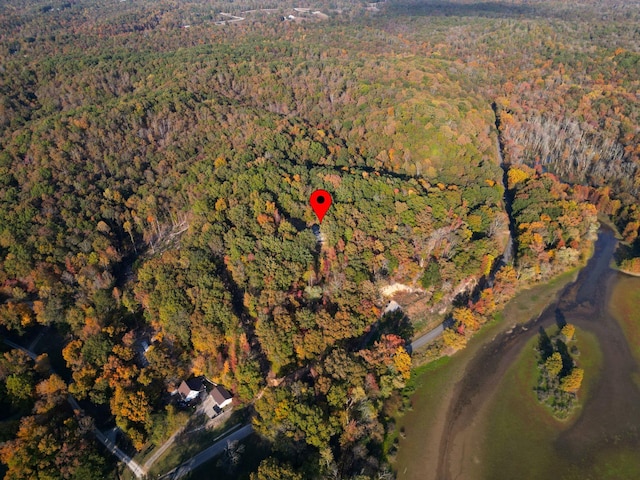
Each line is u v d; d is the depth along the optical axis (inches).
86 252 5831.7
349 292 4707.2
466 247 5354.3
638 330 5132.9
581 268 6043.3
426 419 4183.1
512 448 3971.5
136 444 3841.0
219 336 4338.1
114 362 4252.0
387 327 4909.0
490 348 4911.4
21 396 4099.4
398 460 3836.1
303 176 6220.5
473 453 3924.7
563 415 4217.5
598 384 4542.3
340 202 5738.2
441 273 5054.1
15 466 3516.2
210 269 4894.2
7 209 6092.5
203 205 5767.7
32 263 5442.9
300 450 3609.7
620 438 4055.1
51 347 4985.2
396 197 5841.5
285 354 4237.2
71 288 5324.8
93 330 4675.2
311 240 5128.0
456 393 4434.1
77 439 3767.2
